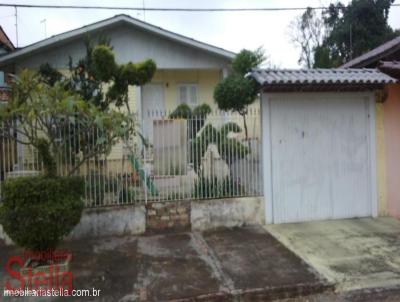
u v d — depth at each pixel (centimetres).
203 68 1091
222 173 638
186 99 1183
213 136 632
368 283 420
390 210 686
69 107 456
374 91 670
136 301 379
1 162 562
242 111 645
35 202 432
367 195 685
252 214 640
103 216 590
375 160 679
